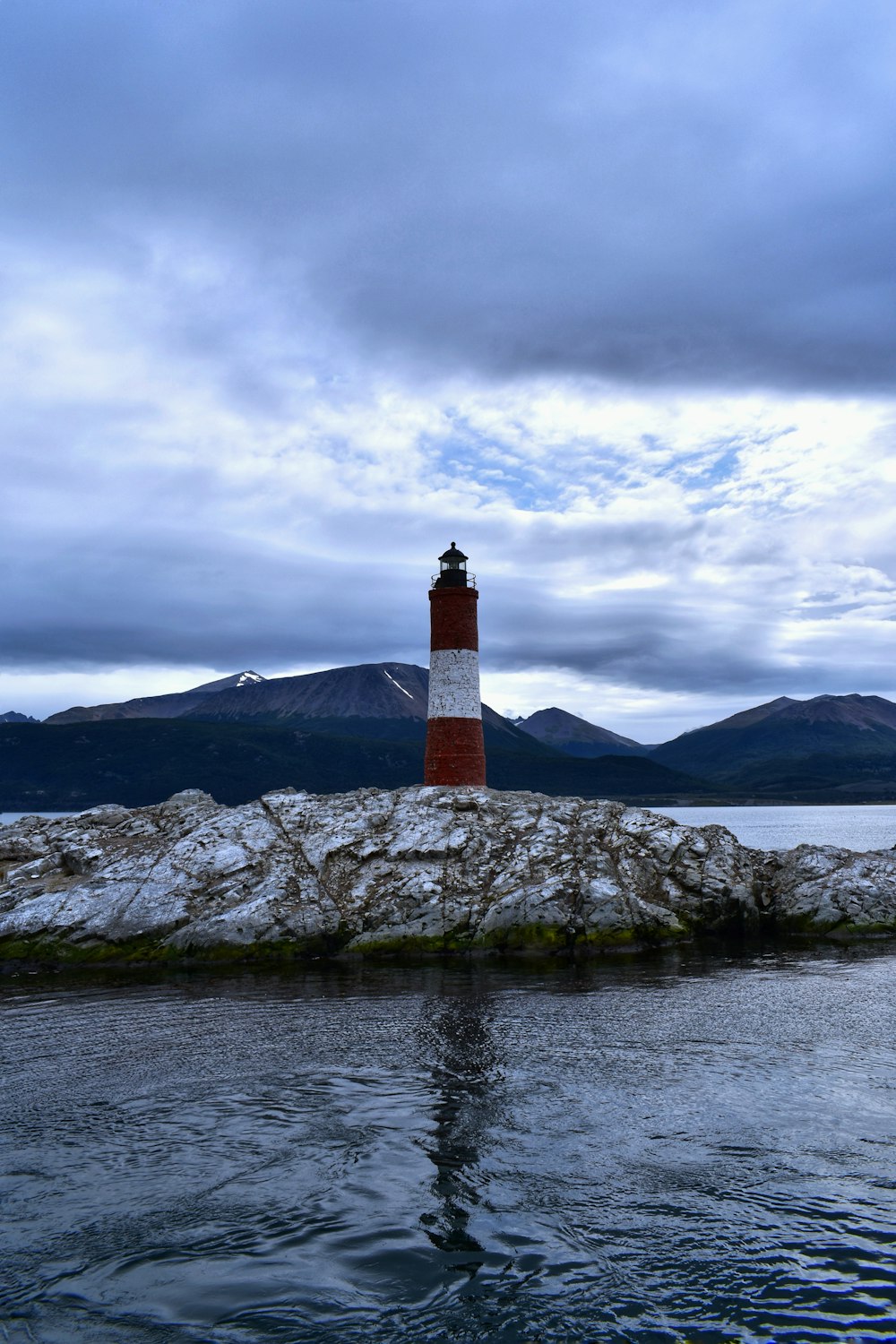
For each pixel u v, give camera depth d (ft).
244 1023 109.81
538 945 157.89
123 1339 46.16
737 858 192.34
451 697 211.82
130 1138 71.56
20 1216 58.75
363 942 158.20
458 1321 47.47
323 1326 47.16
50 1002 126.41
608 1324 46.93
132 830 190.08
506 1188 61.62
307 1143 69.62
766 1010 112.68
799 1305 48.29
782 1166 64.44
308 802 195.31
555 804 196.75
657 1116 74.28
